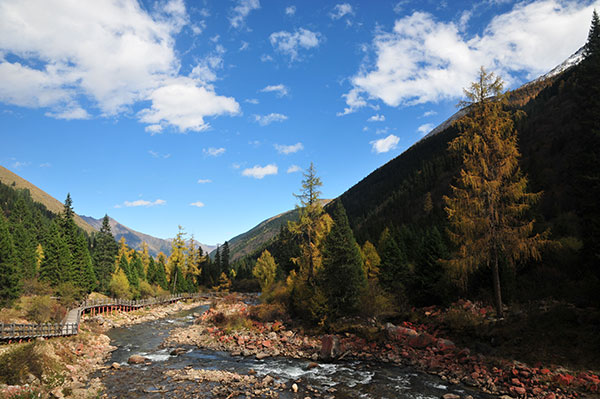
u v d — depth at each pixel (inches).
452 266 898.1
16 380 638.5
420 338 925.8
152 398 665.6
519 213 853.2
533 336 736.3
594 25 1238.9
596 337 657.6
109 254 2454.5
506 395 607.2
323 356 954.7
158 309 2289.6
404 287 1334.9
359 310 1221.1
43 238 2773.1
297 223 1449.3
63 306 1477.6
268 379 759.1
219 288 3863.2
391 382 735.1
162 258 3427.7
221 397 670.5
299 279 1460.4
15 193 6806.1
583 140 931.3
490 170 873.5
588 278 830.5
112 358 1003.9
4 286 1323.8
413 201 4357.8
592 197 820.0
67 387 679.7
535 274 1000.2
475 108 908.6
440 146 6446.9
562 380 587.5
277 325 1330.0
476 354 780.0
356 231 4286.4
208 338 1284.4
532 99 4446.4
